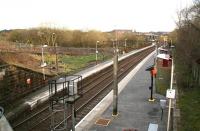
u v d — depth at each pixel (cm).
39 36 7469
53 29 8138
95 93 2827
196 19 3797
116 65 1966
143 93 2673
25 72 2725
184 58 4084
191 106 2247
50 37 7425
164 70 4003
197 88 2916
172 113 2014
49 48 5919
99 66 4641
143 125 1794
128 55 6838
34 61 3931
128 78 3531
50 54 5409
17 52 3800
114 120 1894
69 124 1861
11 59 3338
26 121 1942
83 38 8356
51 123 1770
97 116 1980
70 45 8162
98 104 2305
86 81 3434
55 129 1739
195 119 1923
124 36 10144
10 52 3538
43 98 2400
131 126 1777
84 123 1848
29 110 2184
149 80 3369
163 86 2961
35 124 1888
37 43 7219
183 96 2580
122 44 8956
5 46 4550
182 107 2214
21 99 2345
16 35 7762
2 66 2514
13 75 2536
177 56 4894
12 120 1919
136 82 3250
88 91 2916
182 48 4212
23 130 1770
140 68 4544
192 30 3684
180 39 4453
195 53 3456
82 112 2159
